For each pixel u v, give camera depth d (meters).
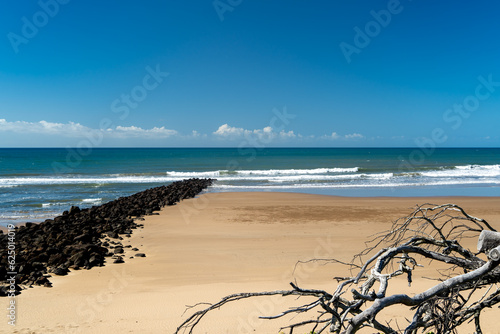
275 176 54.00
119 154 136.75
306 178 50.25
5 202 31.31
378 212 24.50
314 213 24.28
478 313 3.49
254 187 41.00
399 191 37.16
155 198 30.00
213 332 7.32
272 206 27.16
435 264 12.20
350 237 17.34
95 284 10.95
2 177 53.59
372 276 2.91
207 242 16.56
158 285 10.78
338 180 48.09
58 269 12.02
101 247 14.59
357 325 2.41
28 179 49.25
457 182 44.69
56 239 16.28
